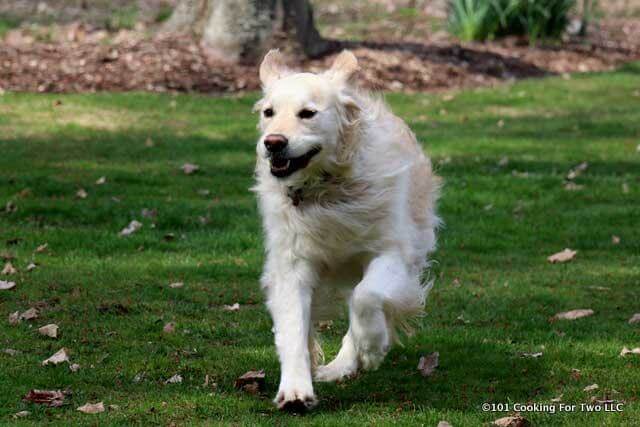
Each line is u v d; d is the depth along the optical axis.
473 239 13.05
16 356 8.32
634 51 28.81
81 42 23.75
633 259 12.25
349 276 7.97
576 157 17.70
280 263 7.61
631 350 8.72
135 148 17.09
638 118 20.98
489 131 19.45
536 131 19.64
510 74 24.81
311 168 7.37
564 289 10.97
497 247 12.86
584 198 15.17
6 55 22.30
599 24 32.94
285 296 7.55
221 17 22.53
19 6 30.70
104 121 18.67
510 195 15.20
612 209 14.48
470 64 24.80
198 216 13.55
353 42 24.86
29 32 25.66
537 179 15.97
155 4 32.44
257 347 8.83
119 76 21.53
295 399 7.10
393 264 7.50
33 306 9.78
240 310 10.00
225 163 16.59
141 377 7.96
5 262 11.33
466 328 9.55
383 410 7.32
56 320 9.38
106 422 6.92
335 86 7.47
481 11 27.33
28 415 7.06
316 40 23.44
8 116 18.52
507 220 14.02
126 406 7.29
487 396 7.65
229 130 18.59
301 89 7.30
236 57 22.55
